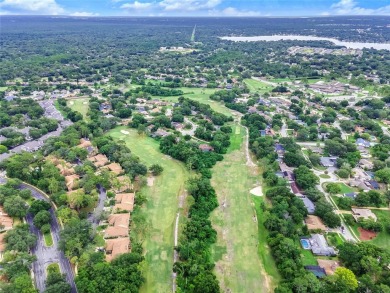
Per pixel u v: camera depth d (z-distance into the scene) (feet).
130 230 506.89
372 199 578.25
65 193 568.00
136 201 573.33
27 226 503.20
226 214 559.79
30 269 435.12
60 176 623.36
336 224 514.27
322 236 499.92
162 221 537.65
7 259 428.97
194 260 435.53
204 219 523.29
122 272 403.54
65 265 445.37
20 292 377.30
